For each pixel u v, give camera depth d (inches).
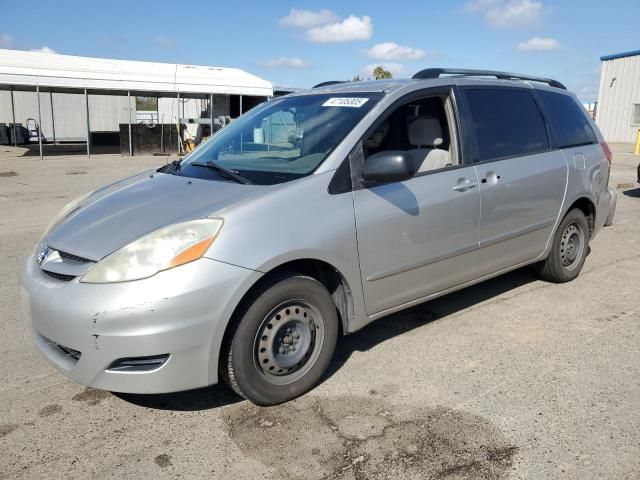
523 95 184.7
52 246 123.0
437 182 148.9
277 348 122.8
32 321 117.6
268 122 159.6
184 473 103.0
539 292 198.5
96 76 841.5
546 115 190.7
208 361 112.2
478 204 158.4
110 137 1206.9
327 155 132.6
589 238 213.9
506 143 172.6
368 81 166.9
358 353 151.4
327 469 103.5
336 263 127.2
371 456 107.0
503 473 101.7
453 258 155.5
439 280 154.2
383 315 143.7
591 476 100.8
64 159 825.5
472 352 151.6
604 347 154.3
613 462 104.6
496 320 173.6
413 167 129.5
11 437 114.4
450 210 150.8
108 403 127.6
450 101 159.3
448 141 159.9
